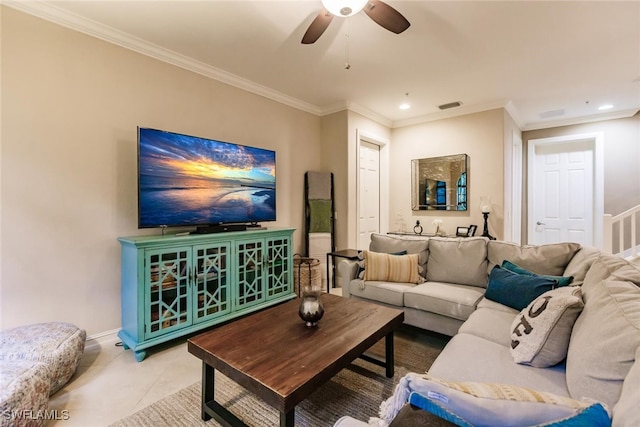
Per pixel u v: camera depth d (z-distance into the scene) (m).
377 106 4.30
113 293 2.50
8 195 2.05
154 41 2.61
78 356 1.97
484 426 0.65
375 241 3.29
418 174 4.78
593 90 3.66
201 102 3.09
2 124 2.03
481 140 4.18
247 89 3.51
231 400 1.77
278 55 2.85
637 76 3.28
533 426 0.62
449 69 3.13
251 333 1.67
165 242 2.33
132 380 1.97
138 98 2.64
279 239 3.27
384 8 1.80
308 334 1.65
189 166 2.71
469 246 2.76
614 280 1.37
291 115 4.06
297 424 1.57
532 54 2.81
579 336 1.21
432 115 4.62
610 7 2.14
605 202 4.51
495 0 2.08
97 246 2.42
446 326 2.35
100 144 2.43
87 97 2.36
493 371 1.32
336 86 3.60
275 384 1.21
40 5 2.11
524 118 4.75
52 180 2.21
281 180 3.95
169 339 2.35
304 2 2.11
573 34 2.49
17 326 2.08
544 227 5.11
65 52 2.26
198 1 2.09
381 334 1.74
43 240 2.18
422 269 2.92
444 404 0.69
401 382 0.80
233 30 2.45
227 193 3.01
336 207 4.32
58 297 2.24
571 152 4.90
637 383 0.72
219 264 2.70
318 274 3.85
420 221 4.79
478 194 4.21
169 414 1.65
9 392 1.35
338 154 4.28
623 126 4.39
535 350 1.35
